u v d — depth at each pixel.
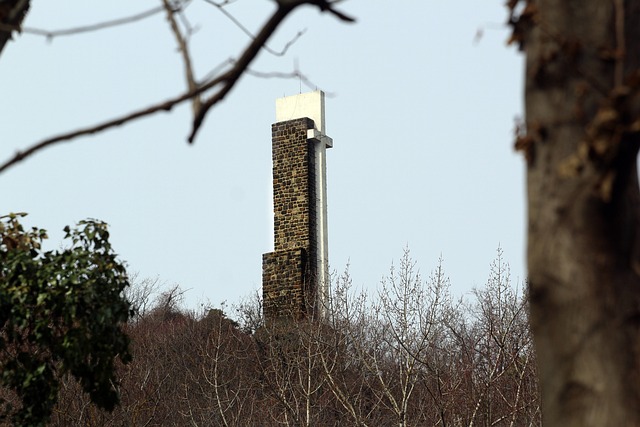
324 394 84.19
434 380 75.44
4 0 20.53
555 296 15.31
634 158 14.94
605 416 14.77
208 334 110.31
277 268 136.38
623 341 15.01
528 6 15.84
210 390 91.06
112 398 49.12
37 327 48.28
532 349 71.00
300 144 142.00
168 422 94.25
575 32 15.50
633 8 15.74
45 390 49.00
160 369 105.50
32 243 48.66
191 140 16.81
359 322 84.44
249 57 16.09
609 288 15.11
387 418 77.19
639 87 14.56
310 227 139.12
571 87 15.43
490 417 66.06
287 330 98.00
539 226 15.53
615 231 15.19
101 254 49.69
